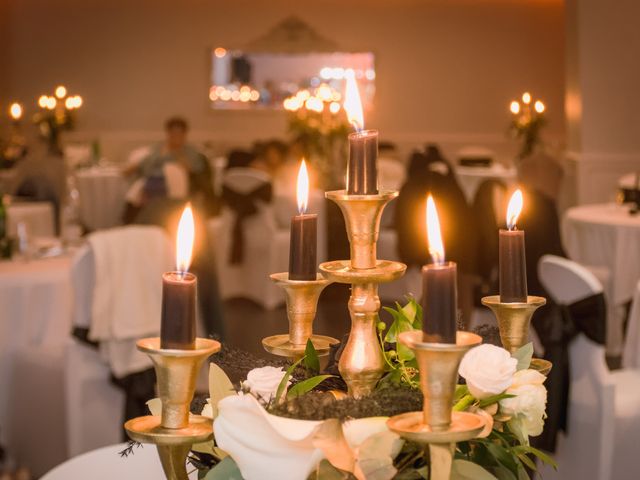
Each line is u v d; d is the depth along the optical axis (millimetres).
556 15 12969
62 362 3855
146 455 1854
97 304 3576
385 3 12922
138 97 12820
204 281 5047
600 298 2992
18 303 4250
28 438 3975
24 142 10992
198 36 12820
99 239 3623
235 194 7855
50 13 12664
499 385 1048
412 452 1037
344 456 924
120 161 12812
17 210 7355
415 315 1170
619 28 8727
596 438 3031
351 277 1029
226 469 1045
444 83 13031
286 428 930
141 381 3621
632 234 5805
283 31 12875
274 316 7434
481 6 12969
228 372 1236
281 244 7785
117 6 12727
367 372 1075
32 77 12680
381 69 12984
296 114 8688
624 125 8789
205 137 12898
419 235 6457
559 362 3020
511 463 1101
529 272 4145
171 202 4980
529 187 4352
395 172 9766
